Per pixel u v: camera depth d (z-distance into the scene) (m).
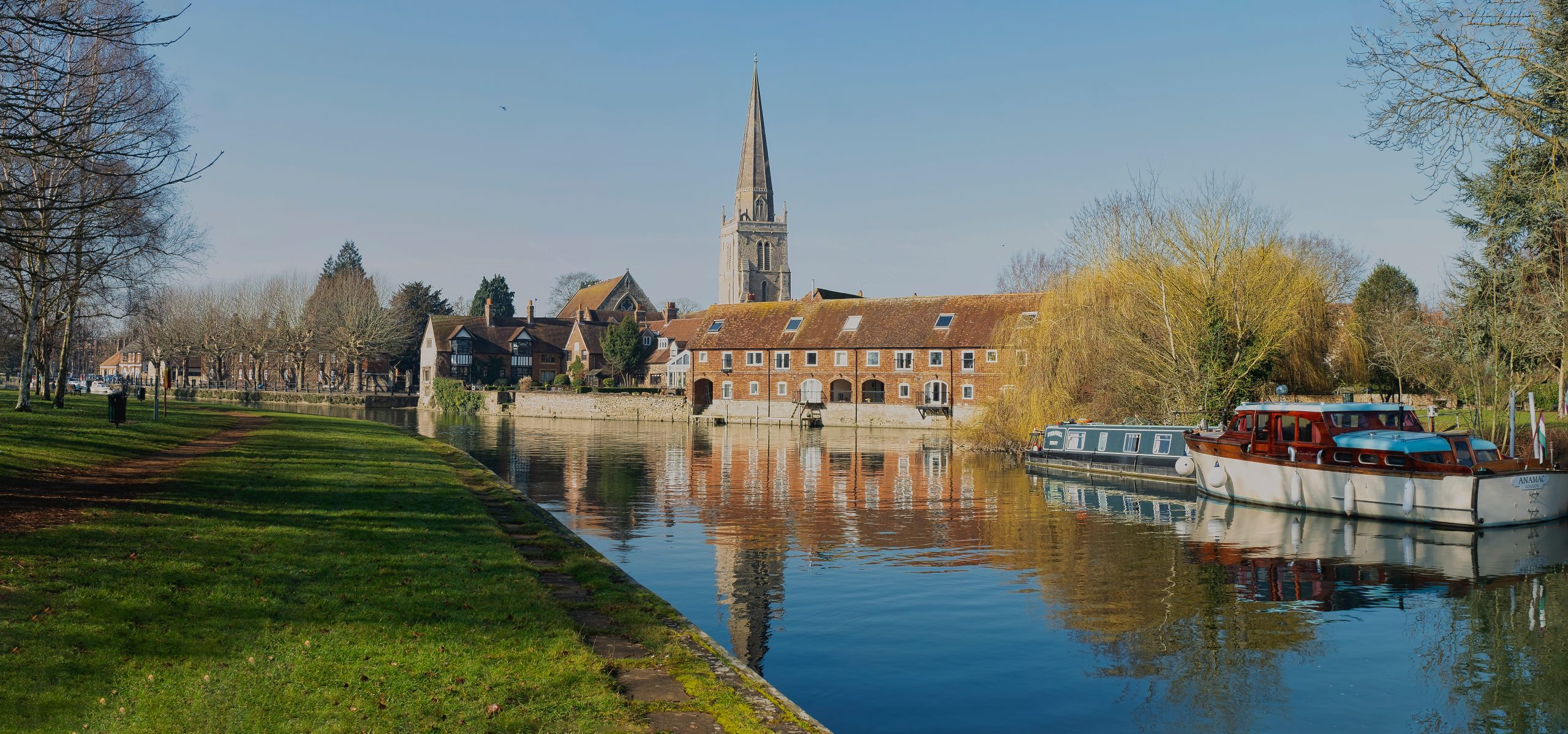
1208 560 22.45
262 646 10.47
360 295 119.12
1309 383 44.16
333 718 8.55
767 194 146.00
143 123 29.39
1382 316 61.16
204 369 141.50
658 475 40.69
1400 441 27.47
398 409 111.56
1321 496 29.02
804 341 84.81
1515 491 26.17
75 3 20.97
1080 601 18.58
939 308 81.56
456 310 170.00
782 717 9.27
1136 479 38.62
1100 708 12.95
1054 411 45.03
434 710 8.82
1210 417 39.28
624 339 117.56
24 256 26.84
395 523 19.16
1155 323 41.16
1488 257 33.72
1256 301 39.72
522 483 37.34
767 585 19.88
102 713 8.48
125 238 34.56
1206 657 15.12
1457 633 16.56
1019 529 26.77
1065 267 46.31
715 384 88.12
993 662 14.84
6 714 8.24
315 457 32.09
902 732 12.12
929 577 20.61
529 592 13.65
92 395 76.19
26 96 15.14
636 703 9.46
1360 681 14.05
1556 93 22.98
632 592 14.44
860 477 39.91
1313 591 19.50
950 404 77.62
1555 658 15.13
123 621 11.01
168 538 15.67
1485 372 37.06
